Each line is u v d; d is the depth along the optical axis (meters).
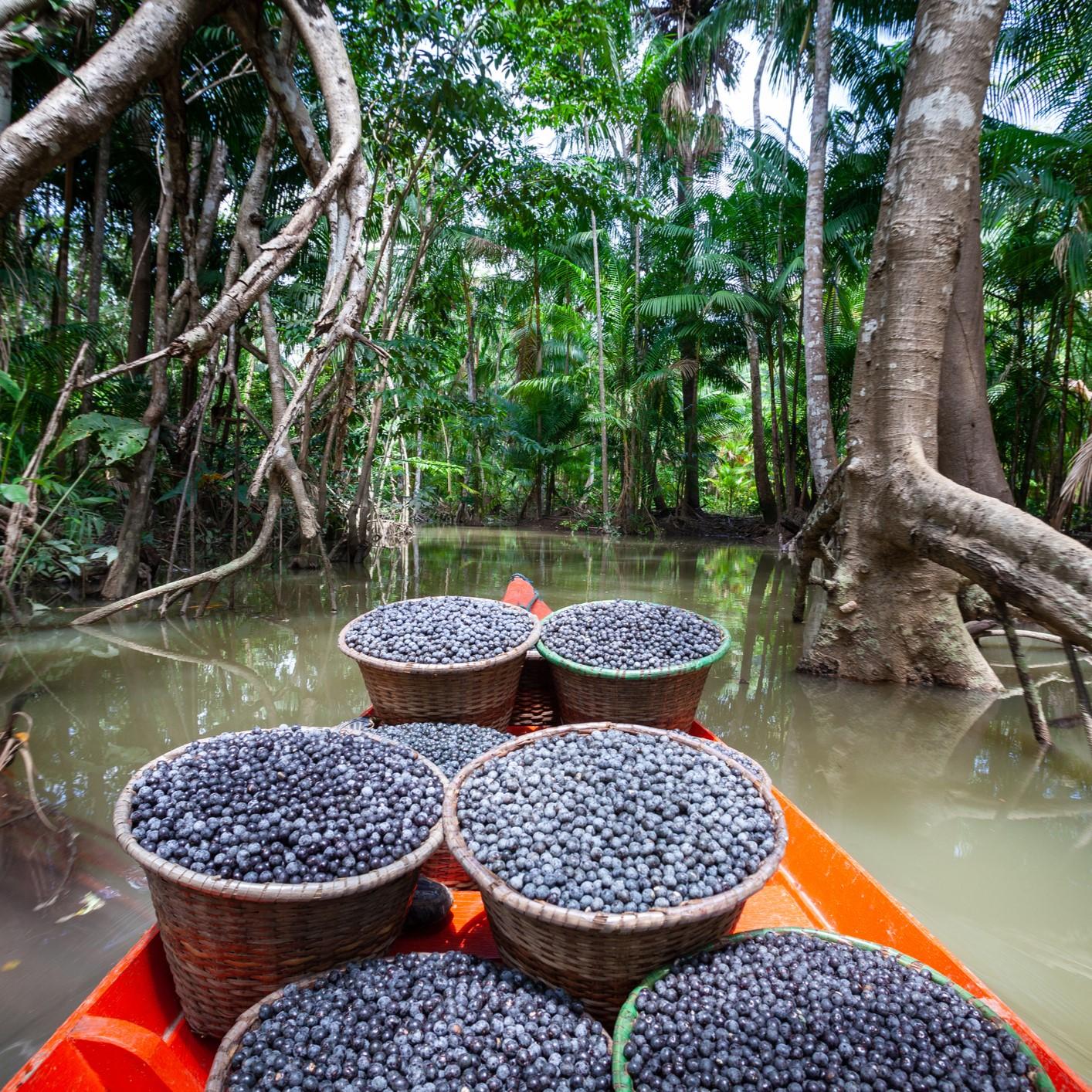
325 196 4.37
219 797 1.79
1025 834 3.08
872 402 5.19
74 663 5.03
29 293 6.57
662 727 3.09
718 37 11.68
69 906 2.36
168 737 3.86
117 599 6.73
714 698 4.87
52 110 3.81
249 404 12.73
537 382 16.72
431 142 8.14
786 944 1.74
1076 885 2.67
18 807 3.02
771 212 12.95
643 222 15.79
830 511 5.87
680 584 9.19
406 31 7.11
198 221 7.98
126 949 2.16
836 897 2.20
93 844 2.75
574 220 14.28
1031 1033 1.52
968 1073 1.37
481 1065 1.40
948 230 4.95
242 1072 1.37
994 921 2.43
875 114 11.18
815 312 9.39
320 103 8.45
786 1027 1.46
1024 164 8.34
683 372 14.68
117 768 3.45
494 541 14.89
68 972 2.04
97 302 7.41
